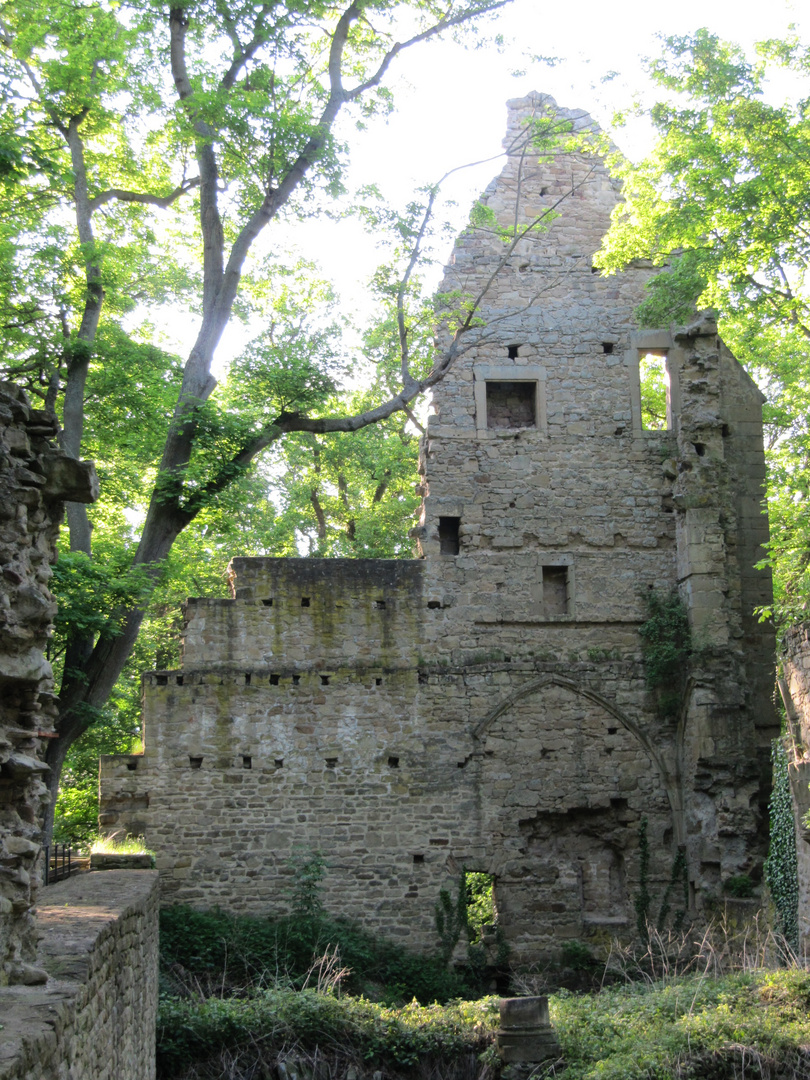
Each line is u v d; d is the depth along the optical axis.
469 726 19.89
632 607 20.72
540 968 18.97
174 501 17.11
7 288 17.06
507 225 22.12
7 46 17.31
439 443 21.05
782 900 16.28
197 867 18.83
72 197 18.25
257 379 18.42
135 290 20.38
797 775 15.59
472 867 19.39
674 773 20.00
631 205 19.81
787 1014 13.09
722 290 19.06
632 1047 12.69
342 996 15.38
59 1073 6.18
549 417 21.38
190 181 19.70
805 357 24.48
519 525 20.86
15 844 7.29
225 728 19.34
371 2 19.00
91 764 26.48
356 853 19.22
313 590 20.03
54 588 15.62
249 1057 13.61
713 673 19.62
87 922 8.83
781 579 22.33
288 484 31.77
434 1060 13.79
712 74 18.84
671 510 21.20
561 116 22.70
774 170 18.05
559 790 19.83
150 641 28.66
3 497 7.47
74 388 17.03
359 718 19.70
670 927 19.38
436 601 20.30
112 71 17.78
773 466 25.45
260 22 18.06
